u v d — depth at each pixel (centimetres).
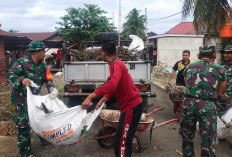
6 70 1216
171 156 376
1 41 1220
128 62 549
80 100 555
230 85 410
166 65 1920
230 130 354
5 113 605
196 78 291
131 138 276
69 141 288
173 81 1349
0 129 468
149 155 378
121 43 859
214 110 285
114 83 252
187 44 1975
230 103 413
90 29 2155
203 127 285
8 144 400
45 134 289
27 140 338
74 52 677
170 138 457
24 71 330
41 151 383
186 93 304
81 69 553
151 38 2070
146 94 549
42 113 293
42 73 355
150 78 554
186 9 570
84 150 389
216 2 543
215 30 575
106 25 2222
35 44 327
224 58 421
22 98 329
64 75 556
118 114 396
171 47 1998
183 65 589
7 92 932
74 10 2152
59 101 340
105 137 379
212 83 283
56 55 1727
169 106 744
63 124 284
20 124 329
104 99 289
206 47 301
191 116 299
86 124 283
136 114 275
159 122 566
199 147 411
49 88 360
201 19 555
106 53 275
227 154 382
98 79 553
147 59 619
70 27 2202
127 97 272
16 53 1510
